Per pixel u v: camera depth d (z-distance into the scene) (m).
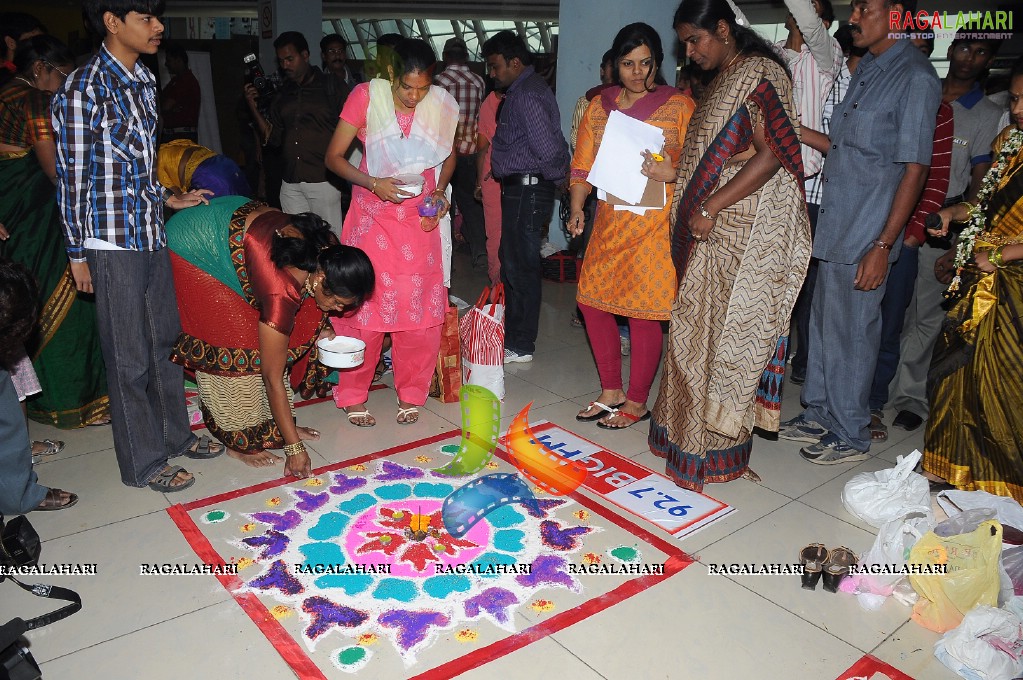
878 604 2.27
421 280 3.24
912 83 2.72
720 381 2.71
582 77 5.85
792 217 2.62
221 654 2.02
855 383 3.10
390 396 3.79
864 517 2.71
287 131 4.80
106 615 2.16
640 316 3.16
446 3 18.98
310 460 3.05
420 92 3.02
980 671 1.98
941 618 2.17
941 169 3.17
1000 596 2.22
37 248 3.08
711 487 2.96
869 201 2.88
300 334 2.92
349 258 2.48
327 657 2.01
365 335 3.29
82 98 2.41
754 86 2.49
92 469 2.99
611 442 3.30
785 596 2.32
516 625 2.15
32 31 3.03
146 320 2.80
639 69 2.92
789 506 2.83
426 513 2.71
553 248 6.04
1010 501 2.51
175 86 6.78
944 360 2.78
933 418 2.85
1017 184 2.52
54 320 3.15
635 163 2.96
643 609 2.24
